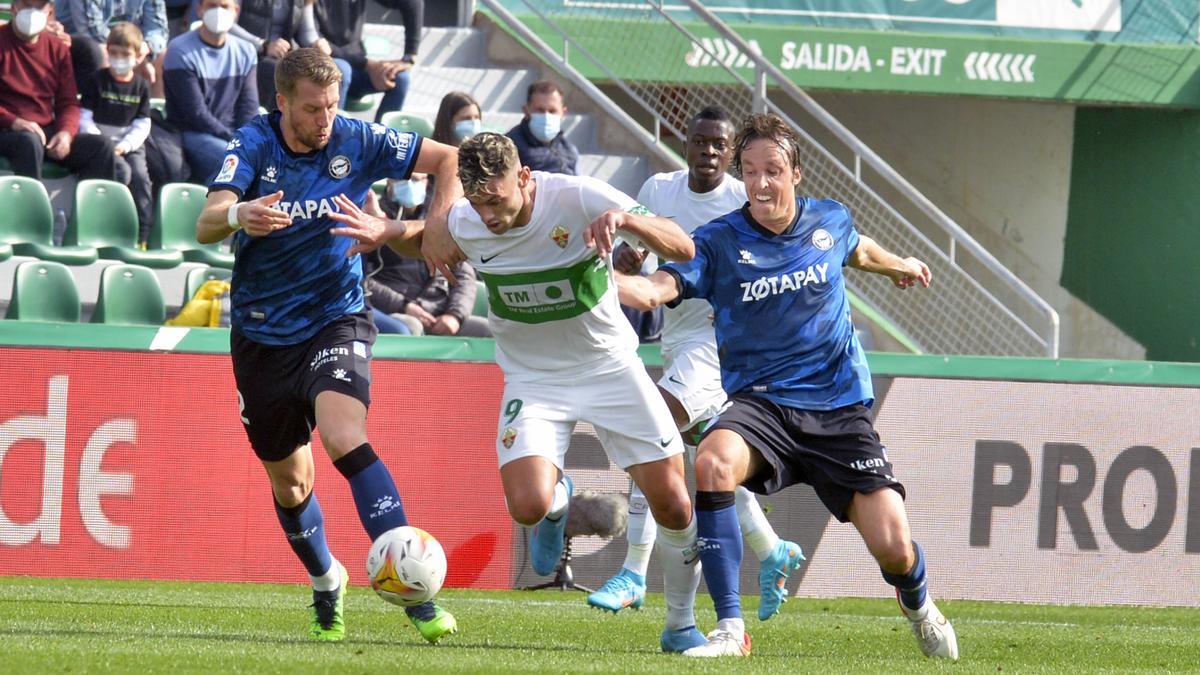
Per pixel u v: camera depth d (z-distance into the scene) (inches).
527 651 653.9
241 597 954.7
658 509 673.0
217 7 1590.8
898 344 1851.6
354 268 680.4
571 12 2006.6
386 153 672.4
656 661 611.8
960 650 748.0
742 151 672.4
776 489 668.1
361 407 651.5
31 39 1519.4
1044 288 2348.7
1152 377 1128.2
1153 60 2139.5
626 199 642.8
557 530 803.4
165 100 1633.9
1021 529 1114.7
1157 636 900.6
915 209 2315.5
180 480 1037.8
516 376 689.0
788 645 754.8
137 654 567.5
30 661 530.6
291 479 689.6
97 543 1027.3
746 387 675.4
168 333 1040.2
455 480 1068.5
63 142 1524.4
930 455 1104.2
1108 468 1123.3
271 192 657.6
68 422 1024.2
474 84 1918.1
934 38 2078.0
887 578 673.0
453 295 1381.6
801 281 669.3
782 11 2047.2
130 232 1533.0
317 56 639.1
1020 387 1115.3
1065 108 2341.3
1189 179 2228.1
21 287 1359.5
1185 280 2236.7
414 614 661.9
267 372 673.0
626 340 685.9
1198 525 1131.3
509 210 621.3
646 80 2011.6
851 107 2315.5
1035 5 2108.8
